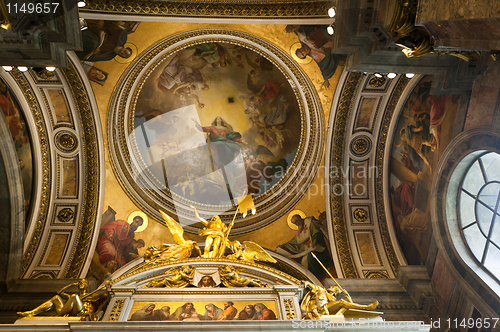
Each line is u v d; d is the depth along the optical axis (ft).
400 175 43.32
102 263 43.47
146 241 46.60
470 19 17.07
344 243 44.86
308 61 43.45
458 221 35.47
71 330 24.14
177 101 52.80
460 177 35.19
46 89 41.68
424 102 39.19
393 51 28.63
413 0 22.71
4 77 37.47
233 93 53.67
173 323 24.29
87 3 34.58
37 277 40.68
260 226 48.39
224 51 48.80
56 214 45.09
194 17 37.40
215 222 39.24
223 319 27.17
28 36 25.85
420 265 39.58
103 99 44.80
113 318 26.61
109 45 40.52
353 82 42.73
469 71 30.40
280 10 37.01
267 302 28.73
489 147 30.19
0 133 36.60
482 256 32.94
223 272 31.63
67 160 45.60
